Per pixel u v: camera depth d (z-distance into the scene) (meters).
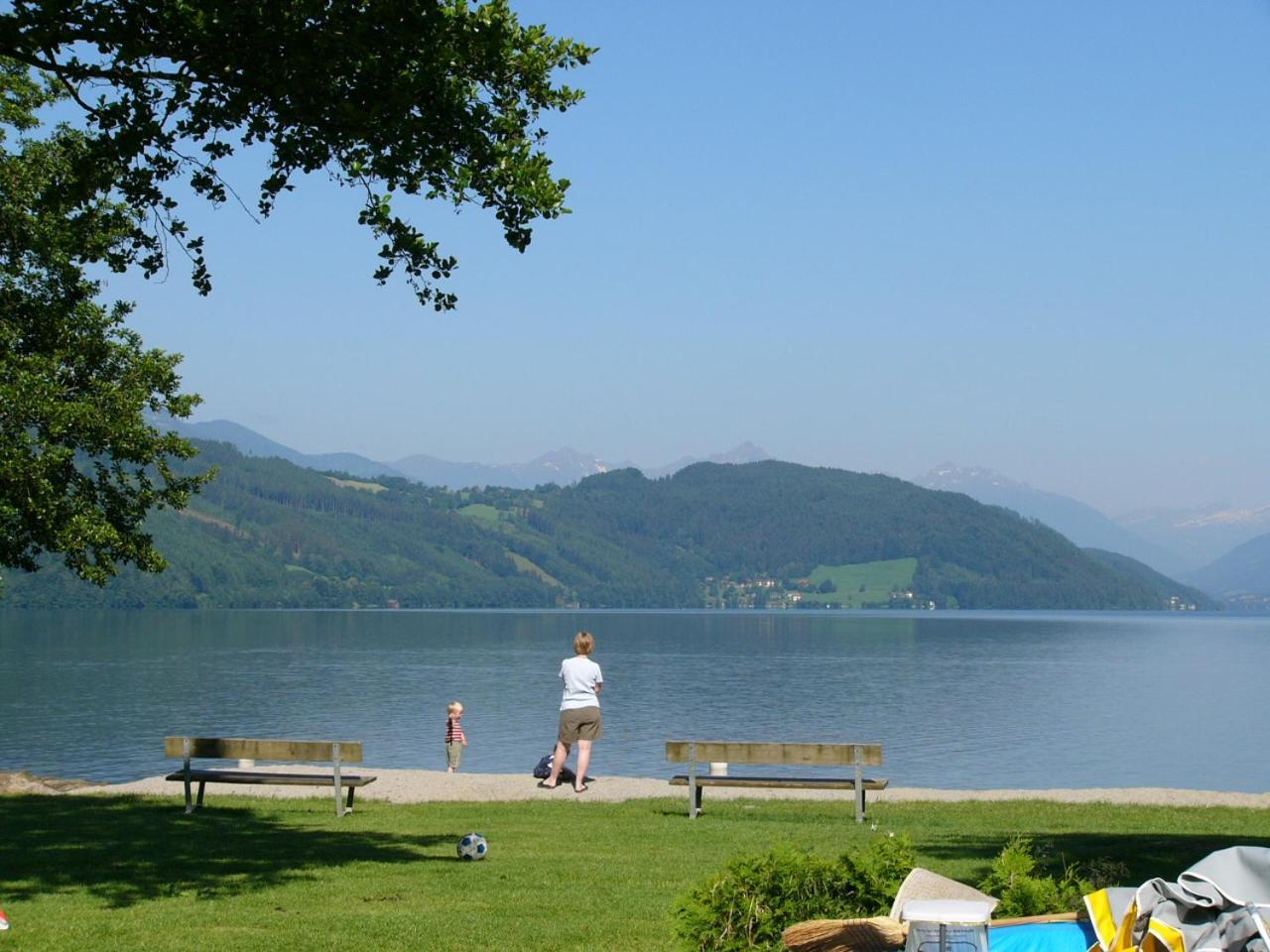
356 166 12.15
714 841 14.25
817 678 82.81
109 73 11.70
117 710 56.81
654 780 21.12
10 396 17.41
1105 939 5.11
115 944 8.89
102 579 18.81
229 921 9.68
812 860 6.88
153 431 19.30
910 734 49.75
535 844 13.93
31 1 10.98
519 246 12.41
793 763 16.86
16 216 17.83
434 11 11.16
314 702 61.88
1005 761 42.38
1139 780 38.31
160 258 13.33
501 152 11.94
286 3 11.02
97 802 17.91
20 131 18.31
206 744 16.94
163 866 12.19
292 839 14.12
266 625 182.75
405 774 21.95
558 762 19.83
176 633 151.75
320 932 9.27
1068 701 68.69
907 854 6.86
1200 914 4.92
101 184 12.49
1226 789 36.81
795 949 5.82
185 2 10.99
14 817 15.98
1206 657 124.25
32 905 10.26
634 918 9.80
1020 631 197.75
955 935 4.98
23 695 64.75
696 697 66.62
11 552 18.59
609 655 112.56
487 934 9.20
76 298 19.14
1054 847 13.59
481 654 109.62
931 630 197.12
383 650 117.44
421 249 12.52
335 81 11.70
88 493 19.20
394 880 11.51
